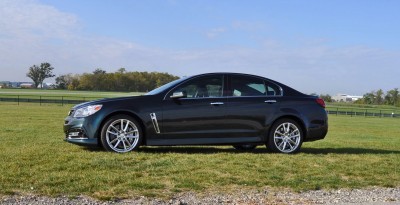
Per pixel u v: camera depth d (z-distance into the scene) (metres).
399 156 8.59
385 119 54.81
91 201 4.88
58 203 4.75
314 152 9.06
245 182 5.88
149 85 137.25
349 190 5.79
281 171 6.57
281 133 8.55
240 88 8.51
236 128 8.30
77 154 7.32
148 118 7.93
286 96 8.70
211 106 8.20
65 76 149.38
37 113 28.19
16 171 5.95
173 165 6.64
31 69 161.50
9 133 12.17
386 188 5.96
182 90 8.23
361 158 8.04
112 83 138.00
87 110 7.86
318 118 8.73
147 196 5.14
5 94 89.25
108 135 7.81
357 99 138.62
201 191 5.45
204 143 8.16
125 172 6.13
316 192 5.62
